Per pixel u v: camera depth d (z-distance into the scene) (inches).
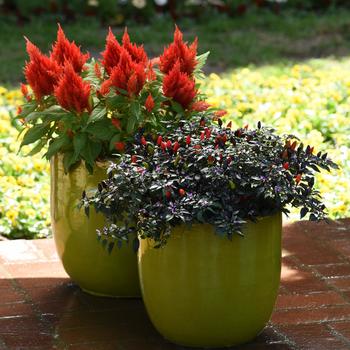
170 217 257.8
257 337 290.7
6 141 458.9
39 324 300.7
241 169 267.4
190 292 270.7
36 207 398.0
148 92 306.3
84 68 321.1
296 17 826.2
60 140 301.9
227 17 820.0
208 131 280.7
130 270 310.0
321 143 462.9
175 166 271.9
